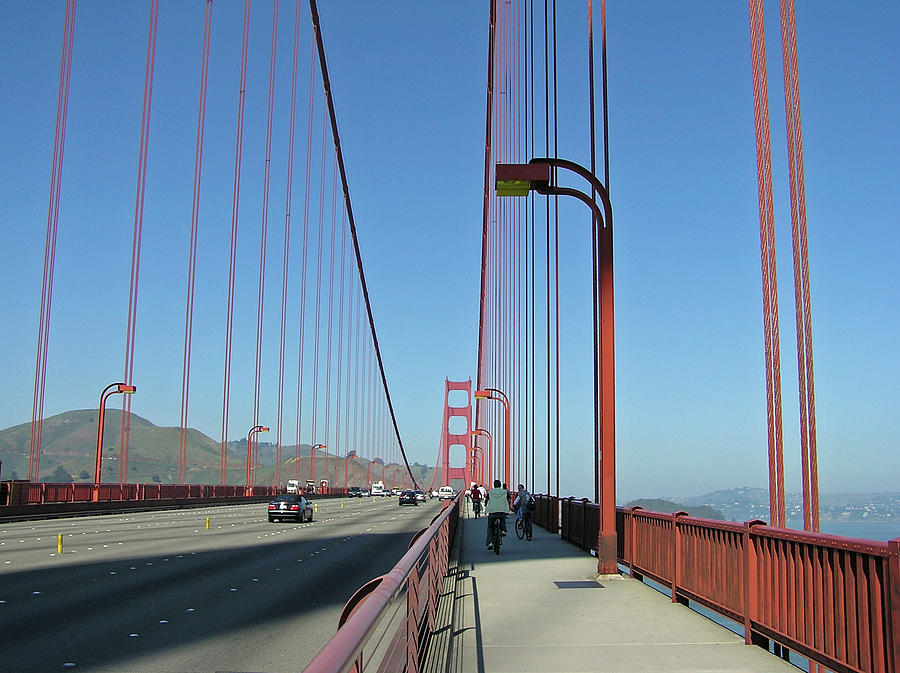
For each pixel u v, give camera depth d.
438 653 7.35
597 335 17.22
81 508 36.91
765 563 7.25
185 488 50.72
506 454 48.22
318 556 18.23
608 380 13.09
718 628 8.57
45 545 19.97
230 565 15.98
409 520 37.72
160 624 9.50
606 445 13.06
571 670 6.73
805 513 7.60
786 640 6.71
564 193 13.41
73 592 11.89
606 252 13.23
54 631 8.95
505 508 18.53
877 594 5.23
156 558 17.03
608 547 12.88
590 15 18.19
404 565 4.86
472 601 10.55
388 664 4.16
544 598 10.78
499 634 8.28
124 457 47.91
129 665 7.46
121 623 9.52
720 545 8.48
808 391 7.83
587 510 17.98
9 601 10.95
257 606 10.91
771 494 8.57
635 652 7.43
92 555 17.47
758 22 9.75
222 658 7.79
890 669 5.05
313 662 2.48
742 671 6.71
